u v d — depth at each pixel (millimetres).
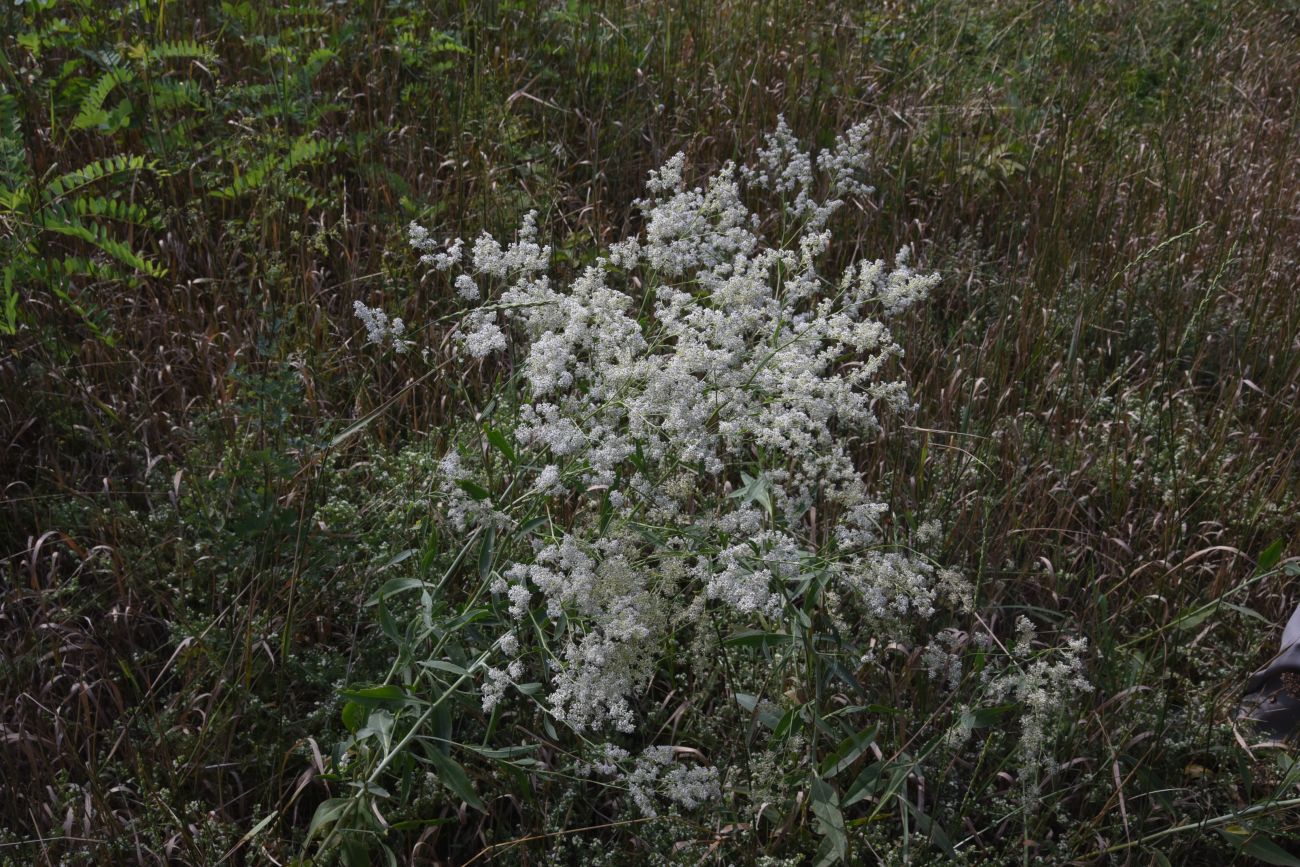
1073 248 5254
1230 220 5641
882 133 5762
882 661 3088
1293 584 3725
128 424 3578
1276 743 2959
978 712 2508
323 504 3164
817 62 6340
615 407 2633
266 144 4484
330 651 2938
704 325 2750
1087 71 7219
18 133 3926
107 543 3225
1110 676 3059
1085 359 4602
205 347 3783
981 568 2848
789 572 2496
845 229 4980
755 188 5070
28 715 2791
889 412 3793
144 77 4488
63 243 4195
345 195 4418
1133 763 2889
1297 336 4828
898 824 2758
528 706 2783
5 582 3184
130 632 2941
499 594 2578
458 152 4688
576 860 2689
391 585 2521
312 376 3588
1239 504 3881
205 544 3000
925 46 6910
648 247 2967
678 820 2469
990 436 3791
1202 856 2871
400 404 3709
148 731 2758
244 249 4223
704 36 6141
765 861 2395
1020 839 2654
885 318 4359
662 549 2553
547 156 4922
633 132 5344
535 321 2822
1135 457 4039
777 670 2705
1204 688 3152
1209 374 4773
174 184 4402
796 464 3348
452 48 5332
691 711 2885
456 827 2758
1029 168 5629
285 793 2730
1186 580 3535
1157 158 6094
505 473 3004
